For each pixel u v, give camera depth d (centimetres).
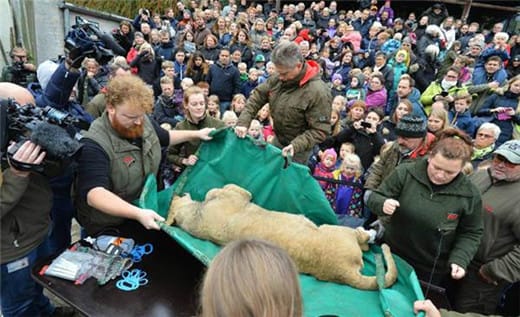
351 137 355
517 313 220
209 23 973
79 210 192
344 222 249
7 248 171
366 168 345
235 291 70
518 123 411
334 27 1038
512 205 193
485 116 435
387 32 806
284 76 236
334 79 607
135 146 180
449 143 165
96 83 381
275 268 73
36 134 144
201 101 266
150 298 144
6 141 153
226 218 167
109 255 162
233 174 213
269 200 205
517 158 186
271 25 988
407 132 228
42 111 166
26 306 192
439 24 970
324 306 142
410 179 180
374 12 1020
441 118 290
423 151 233
